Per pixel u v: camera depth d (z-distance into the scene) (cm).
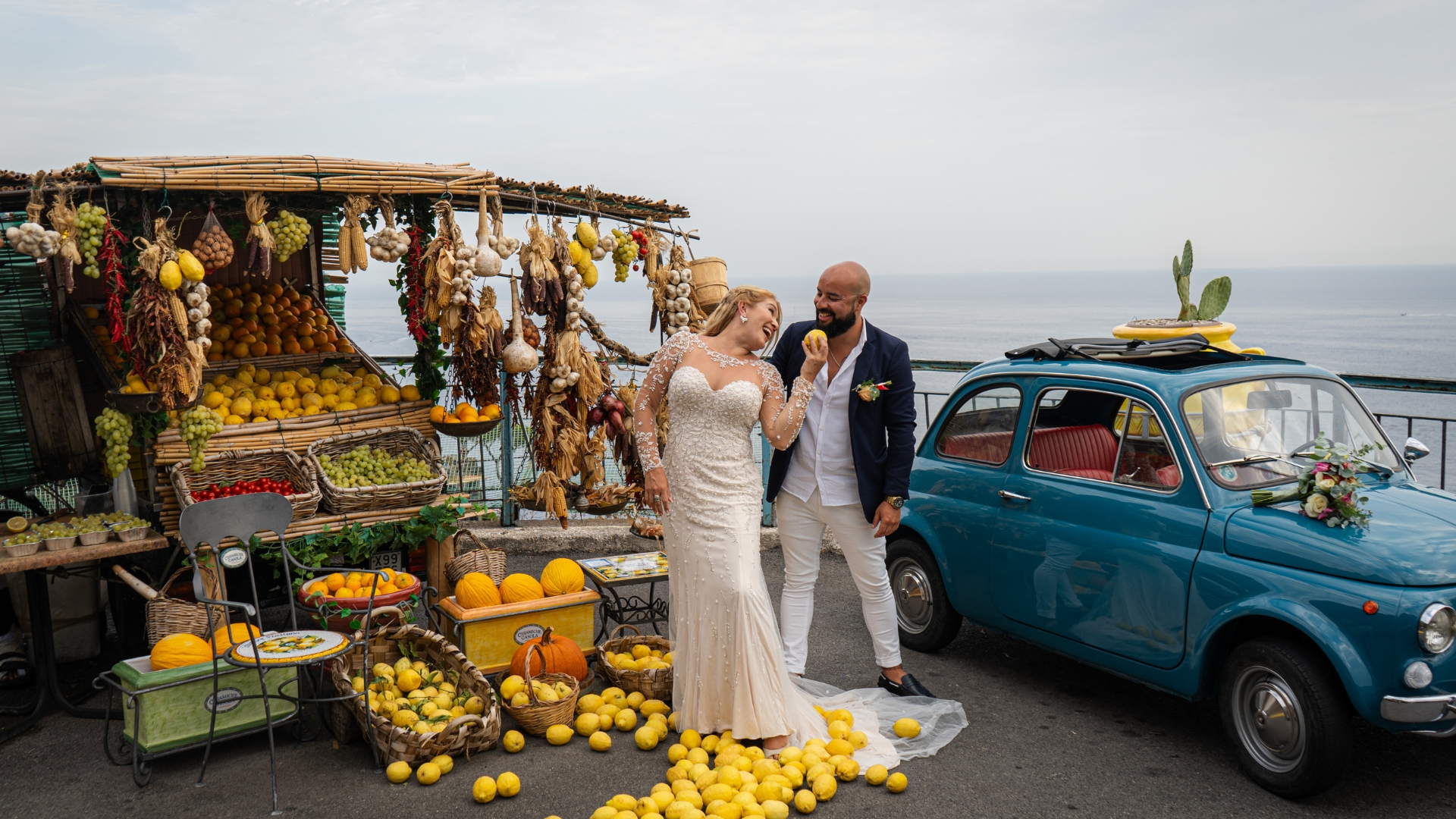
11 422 589
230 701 403
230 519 395
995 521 475
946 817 353
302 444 543
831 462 445
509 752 408
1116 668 420
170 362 429
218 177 434
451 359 541
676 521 402
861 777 386
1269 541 362
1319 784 345
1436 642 319
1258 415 420
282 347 648
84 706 464
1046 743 416
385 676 433
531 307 509
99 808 363
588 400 529
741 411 392
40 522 462
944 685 486
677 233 575
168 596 461
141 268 419
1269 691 359
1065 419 459
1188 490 394
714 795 349
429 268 485
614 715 430
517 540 763
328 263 742
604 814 335
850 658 529
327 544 493
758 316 398
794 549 466
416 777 385
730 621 393
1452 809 353
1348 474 360
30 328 604
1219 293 711
